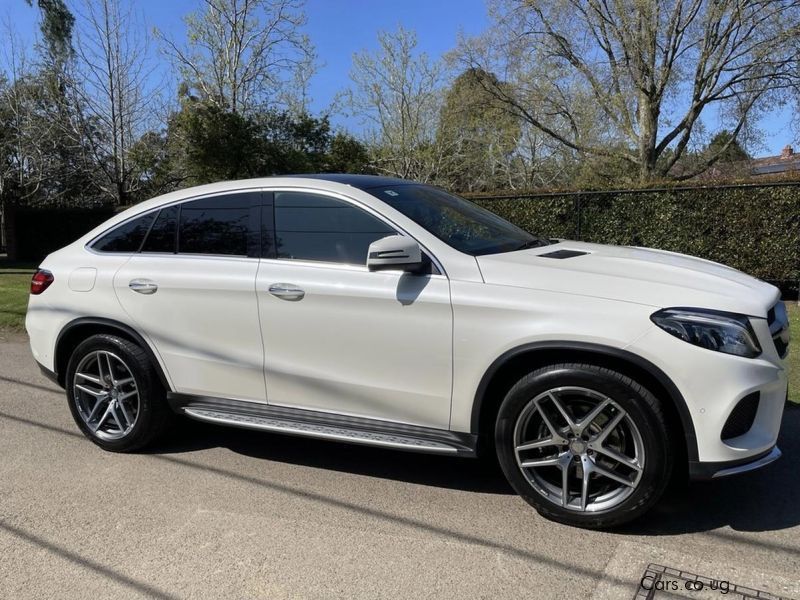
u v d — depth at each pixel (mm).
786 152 35250
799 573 2812
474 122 27812
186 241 4184
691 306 2990
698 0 20719
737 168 24875
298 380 3750
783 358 3182
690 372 2910
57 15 21891
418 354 3396
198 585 2842
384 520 3383
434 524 3328
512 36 24156
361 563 2982
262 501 3629
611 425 3104
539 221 11703
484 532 3232
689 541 3096
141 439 4301
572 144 25375
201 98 22922
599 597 2686
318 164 20266
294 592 2775
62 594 2795
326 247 3732
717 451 2932
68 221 19469
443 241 3510
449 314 3301
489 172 33031
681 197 10406
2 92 22125
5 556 3109
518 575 2854
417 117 28984
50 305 4512
